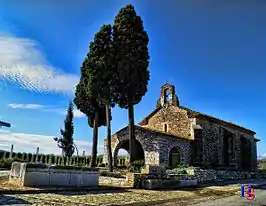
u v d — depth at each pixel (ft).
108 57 80.64
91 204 34.14
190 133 99.81
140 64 82.69
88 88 81.05
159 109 112.78
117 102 85.97
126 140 96.07
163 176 61.98
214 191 58.80
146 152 86.53
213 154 103.86
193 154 95.91
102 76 79.82
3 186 42.57
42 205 30.96
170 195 48.70
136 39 83.10
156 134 85.40
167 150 86.33
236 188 65.57
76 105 95.76
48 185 46.01
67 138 129.59
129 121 82.53
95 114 92.12
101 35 81.97
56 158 115.85
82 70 90.94
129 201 38.86
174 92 110.73
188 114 102.17
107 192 46.09
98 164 96.63
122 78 81.61
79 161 119.14
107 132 81.25
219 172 84.69
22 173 44.70
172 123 106.63
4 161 90.02
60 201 34.22
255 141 137.08
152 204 37.76
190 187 64.39
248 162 121.29
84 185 50.78
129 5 84.79
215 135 107.24
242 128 123.24
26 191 39.09
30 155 107.86
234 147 115.65
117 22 84.12
